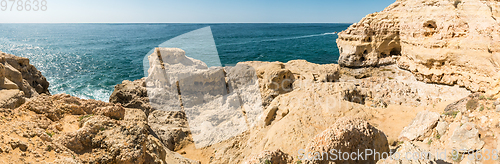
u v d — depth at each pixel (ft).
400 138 42.98
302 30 631.56
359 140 29.63
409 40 104.78
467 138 35.50
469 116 39.68
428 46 93.66
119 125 27.30
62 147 23.11
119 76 128.36
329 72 80.74
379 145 31.60
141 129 28.58
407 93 90.12
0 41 333.83
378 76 113.60
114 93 58.54
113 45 248.93
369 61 124.88
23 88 44.27
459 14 83.46
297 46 279.49
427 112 44.42
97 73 137.90
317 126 40.01
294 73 66.08
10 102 30.76
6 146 20.42
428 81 94.89
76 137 24.16
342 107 46.88
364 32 123.34
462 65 82.33
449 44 86.43
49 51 239.09
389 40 119.85
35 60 186.91
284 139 36.04
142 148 26.91
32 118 25.21
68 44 294.25
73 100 30.25
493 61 73.10
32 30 612.70
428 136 40.65
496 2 75.82
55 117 27.02
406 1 110.11
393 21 115.34
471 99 42.63
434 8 92.48
